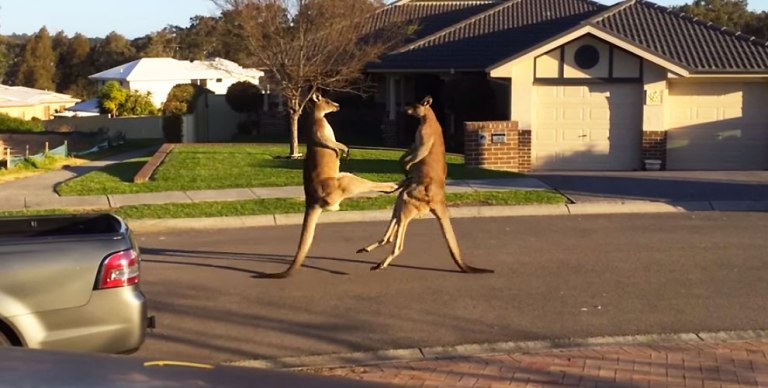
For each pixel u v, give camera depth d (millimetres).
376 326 9344
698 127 24812
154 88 60281
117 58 84062
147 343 8812
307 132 11617
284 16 24078
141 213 16484
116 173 22547
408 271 11852
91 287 6848
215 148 27656
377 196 17703
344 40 24500
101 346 6898
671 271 11633
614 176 20969
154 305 10305
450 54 30234
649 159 24203
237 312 9977
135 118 51438
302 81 24391
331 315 9805
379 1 31656
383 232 14953
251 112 41594
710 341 8602
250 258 12930
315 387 2924
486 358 8086
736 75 24234
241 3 23672
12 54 88062
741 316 9484
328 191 11492
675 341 8609
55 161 28062
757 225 15125
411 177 11758
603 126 24422
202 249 13727
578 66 24219
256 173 21312
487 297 10438
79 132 47156
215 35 30969
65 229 8164
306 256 12938
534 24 31484
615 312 9695
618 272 11617
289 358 8297
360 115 35281
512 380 7410
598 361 7922
